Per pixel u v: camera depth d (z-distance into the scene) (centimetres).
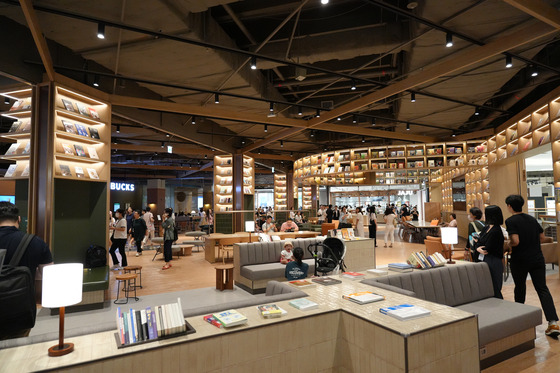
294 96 984
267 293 314
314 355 215
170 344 173
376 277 321
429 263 360
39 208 487
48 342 180
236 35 652
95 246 562
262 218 1606
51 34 498
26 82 485
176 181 2791
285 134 1023
